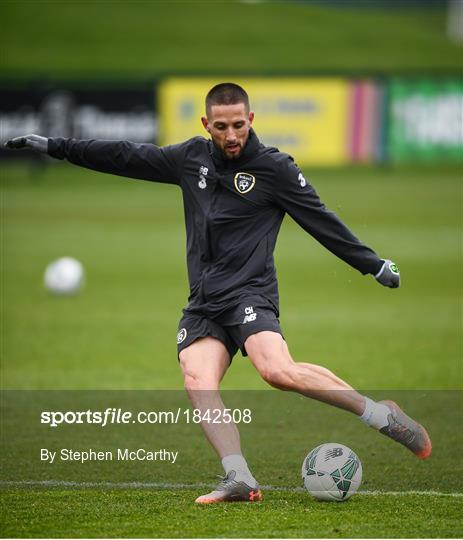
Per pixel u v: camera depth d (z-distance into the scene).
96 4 161.00
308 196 21.23
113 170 22.48
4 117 98.62
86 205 91.25
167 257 67.50
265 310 20.98
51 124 97.94
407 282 57.81
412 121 96.19
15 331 44.50
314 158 96.69
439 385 34.25
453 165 104.62
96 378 35.53
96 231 78.38
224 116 20.61
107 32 149.62
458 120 96.12
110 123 97.50
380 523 18.73
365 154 96.44
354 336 42.97
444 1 176.12
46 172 106.31
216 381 20.73
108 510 19.88
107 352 40.16
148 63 137.75
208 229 21.23
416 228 77.44
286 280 59.00
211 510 19.73
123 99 97.44
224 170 21.33
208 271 21.33
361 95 96.00
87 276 60.44
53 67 135.12
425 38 152.00
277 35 150.25
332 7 180.00
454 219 81.56
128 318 47.69
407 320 46.84
